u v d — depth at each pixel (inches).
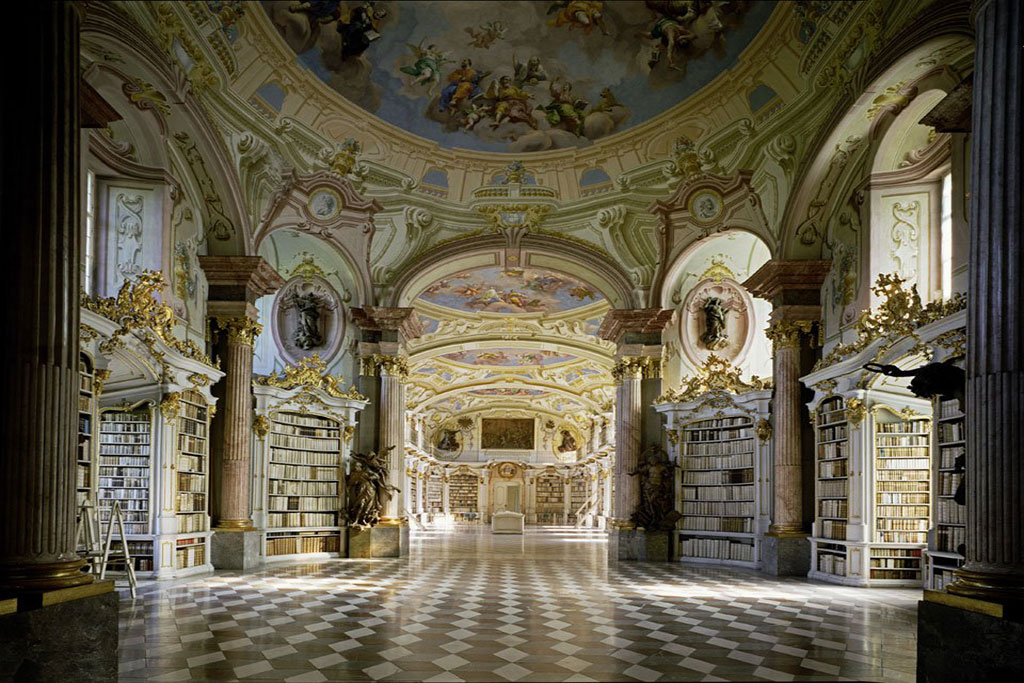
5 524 266.5
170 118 589.9
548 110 762.2
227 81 621.0
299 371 775.1
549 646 348.8
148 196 598.2
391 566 719.1
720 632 385.1
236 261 675.4
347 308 848.9
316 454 802.8
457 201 834.8
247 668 303.9
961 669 268.2
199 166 639.8
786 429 676.7
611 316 845.2
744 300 820.6
